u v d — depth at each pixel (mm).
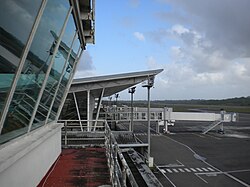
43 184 6730
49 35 5469
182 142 45000
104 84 30703
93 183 6859
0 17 2969
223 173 26859
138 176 21016
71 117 32469
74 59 10688
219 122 59250
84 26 9844
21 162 5176
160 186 19297
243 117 108875
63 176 7426
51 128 8656
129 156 26516
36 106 5949
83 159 9562
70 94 31797
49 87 7199
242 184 23469
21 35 3734
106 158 9719
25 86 4750
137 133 54500
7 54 3455
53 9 5133
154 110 54781
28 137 6180
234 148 40469
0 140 4223
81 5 8070
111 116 50031
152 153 35625
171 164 30047
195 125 76062
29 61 4598
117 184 4344
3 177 4176
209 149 39469
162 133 55844
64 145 11938
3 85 3609
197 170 27844
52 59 6227
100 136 14656
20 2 3367
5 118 4059
